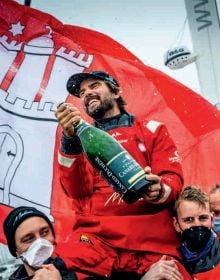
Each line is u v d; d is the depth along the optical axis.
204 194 2.37
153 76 3.64
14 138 3.44
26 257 2.17
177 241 2.36
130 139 2.47
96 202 2.40
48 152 3.45
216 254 2.32
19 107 3.51
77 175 2.35
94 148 2.17
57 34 3.74
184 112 3.56
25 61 3.63
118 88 2.58
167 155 2.46
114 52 3.82
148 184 2.08
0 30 3.67
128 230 2.30
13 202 3.33
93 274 2.23
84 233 2.33
